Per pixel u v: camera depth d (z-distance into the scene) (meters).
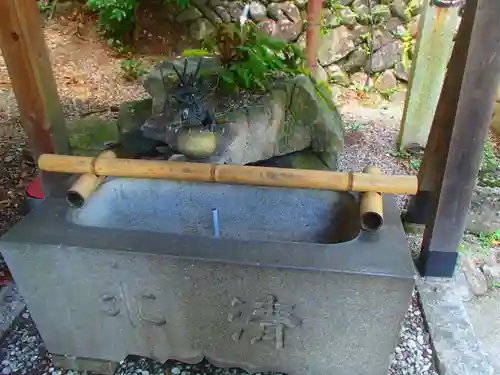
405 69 4.23
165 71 2.46
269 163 2.56
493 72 1.66
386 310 1.34
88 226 1.45
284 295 1.35
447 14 2.69
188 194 1.72
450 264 2.03
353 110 4.02
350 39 4.26
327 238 1.71
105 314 1.50
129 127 2.62
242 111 2.29
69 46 4.66
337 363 1.50
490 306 2.04
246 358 1.54
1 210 2.52
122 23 4.51
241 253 1.33
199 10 4.47
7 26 1.86
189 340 1.52
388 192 1.51
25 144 3.19
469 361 1.68
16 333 1.82
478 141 1.77
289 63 2.65
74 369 1.69
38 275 1.45
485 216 2.49
